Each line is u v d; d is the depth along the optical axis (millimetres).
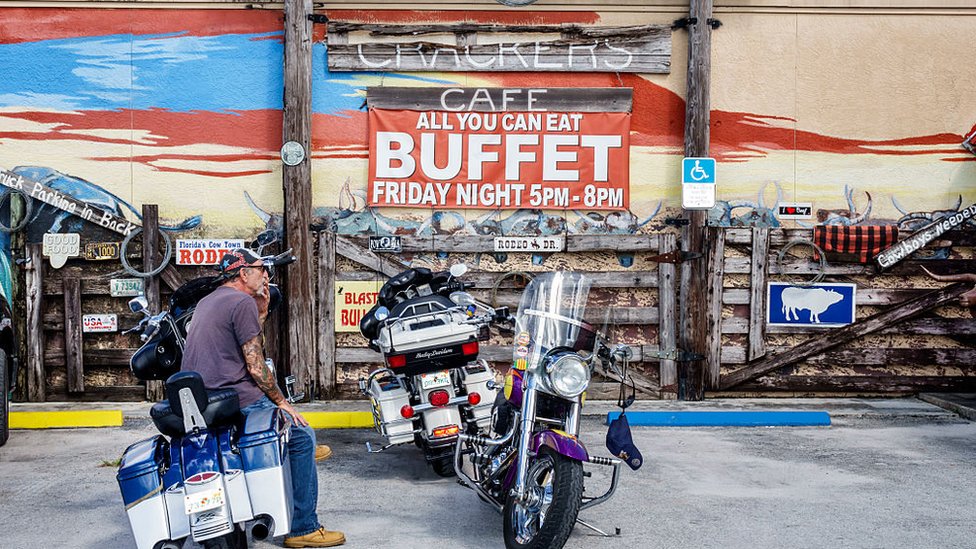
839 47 9039
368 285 8953
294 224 8734
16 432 7914
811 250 9016
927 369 9117
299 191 8727
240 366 4699
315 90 9000
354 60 8945
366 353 8938
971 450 7090
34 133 8984
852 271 9000
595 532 5082
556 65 8969
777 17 9023
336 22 8930
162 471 4211
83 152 8992
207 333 4668
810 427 8008
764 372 9055
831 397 9156
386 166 9000
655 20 9031
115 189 9008
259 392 4742
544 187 9031
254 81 9000
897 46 9047
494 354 8969
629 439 4734
